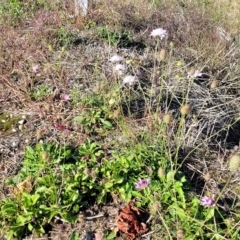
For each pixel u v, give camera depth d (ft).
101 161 1.82
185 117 2.13
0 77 2.39
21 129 2.02
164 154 1.82
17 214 1.55
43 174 1.70
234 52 2.93
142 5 3.87
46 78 2.42
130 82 1.91
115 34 2.95
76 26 3.11
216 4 4.41
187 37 3.14
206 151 1.96
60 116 2.12
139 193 1.60
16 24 3.12
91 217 1.61
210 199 1.43
